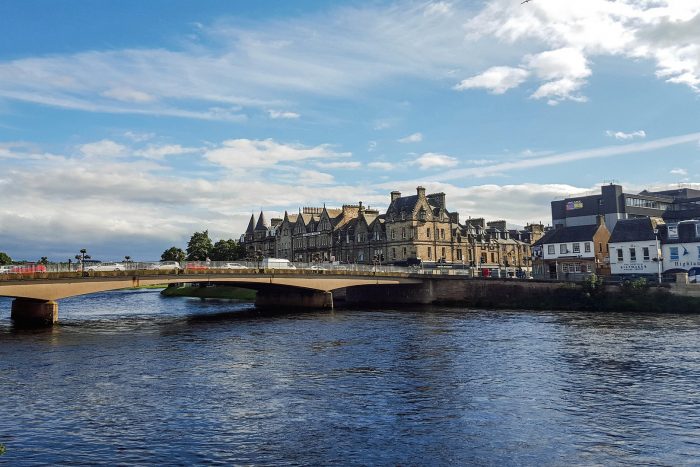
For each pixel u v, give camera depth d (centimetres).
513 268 11394
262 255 13262
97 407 2289
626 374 2797
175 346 3872
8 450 1811
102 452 1795
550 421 2075
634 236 7362
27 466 1683
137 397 2448
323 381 2748
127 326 5206
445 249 10475
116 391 2555
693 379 2666
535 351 3500
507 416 2141
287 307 7806
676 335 4053
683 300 5819
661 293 6028
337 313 6656
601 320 5178
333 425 2055
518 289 7206
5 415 2183
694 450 1773
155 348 3778
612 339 3919
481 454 1762
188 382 2734
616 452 1767
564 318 5450
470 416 2147
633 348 3525
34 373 2939
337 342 4038
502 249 11681
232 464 1698
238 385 2670
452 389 2561
